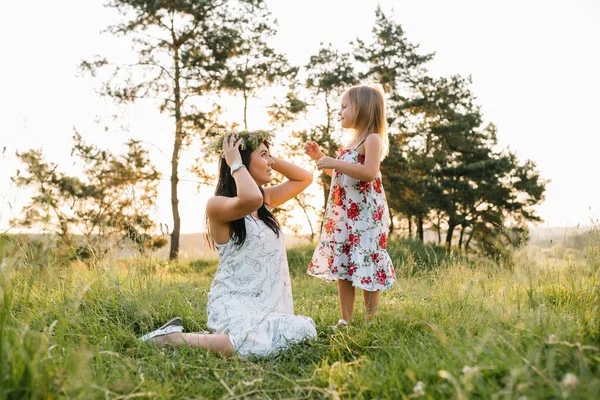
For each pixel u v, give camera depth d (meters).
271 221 3.54
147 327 3.72
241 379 2.59
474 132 29.42
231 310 3.29
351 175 3.82
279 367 2.89
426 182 26.22
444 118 27.00
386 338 3.09
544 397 1.81
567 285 3.99
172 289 4.72
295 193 3.91
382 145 4.11
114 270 4.30
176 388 2.51
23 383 1.93
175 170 19.56
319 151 4.27
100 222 4.50
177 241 19.45
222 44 19.77
